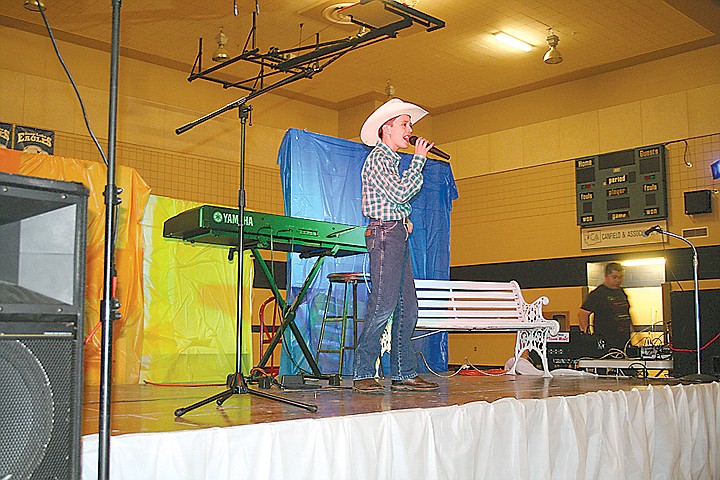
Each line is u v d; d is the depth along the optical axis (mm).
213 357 4867
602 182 8156
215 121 8406
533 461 3244
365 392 3707
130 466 2104
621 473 3561
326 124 9430
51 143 7176
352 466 2574
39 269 1652
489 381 4781
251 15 6750
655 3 6516
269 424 2408
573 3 6523
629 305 7633
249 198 8602
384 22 6227
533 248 8711
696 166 7555
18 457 1539
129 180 4352
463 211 9453
